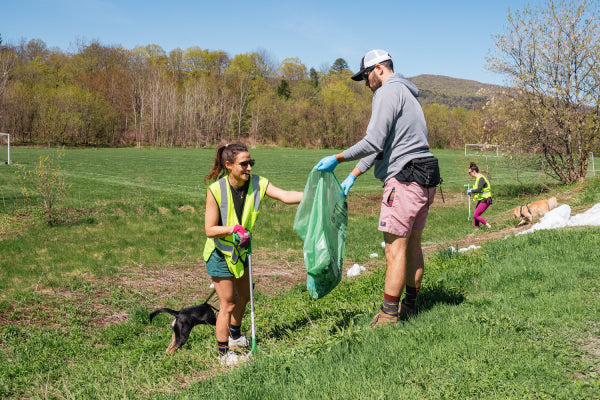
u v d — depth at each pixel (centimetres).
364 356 317
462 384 268
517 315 385
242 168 384
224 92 9856
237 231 379
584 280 499
